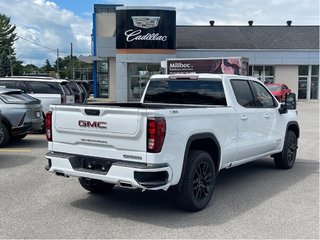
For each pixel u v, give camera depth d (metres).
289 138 8.82
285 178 8.04
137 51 33.66
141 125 5.09
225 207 6.12
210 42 39.62
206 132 5.97
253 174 8.39
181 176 5.52
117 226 5.28
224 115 6.47
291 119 8.91
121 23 33.62
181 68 28.23
